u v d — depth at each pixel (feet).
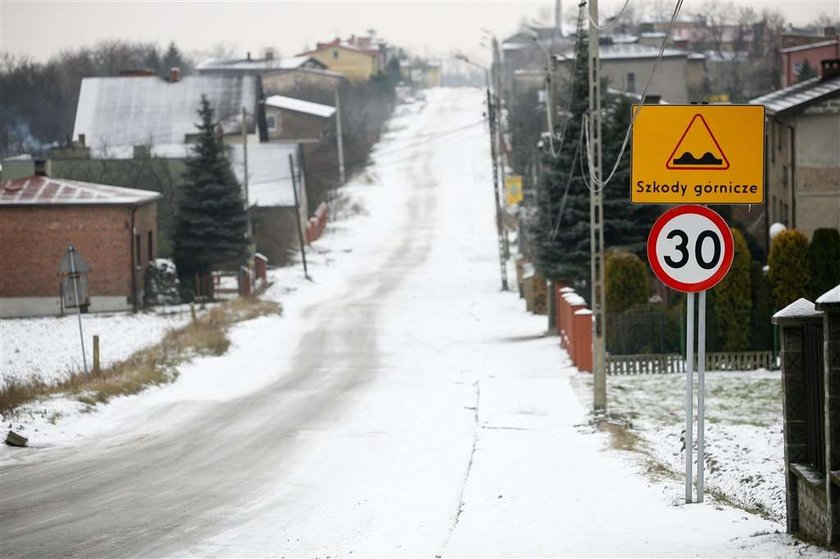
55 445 103.09
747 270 150.00
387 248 395.55
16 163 368.27
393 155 612.29
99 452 98.02
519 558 52.21
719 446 89.10
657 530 57.06
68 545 61.62
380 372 160.56
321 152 519.60
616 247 200.23
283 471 85.87
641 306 154.51
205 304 277.23
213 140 300.61
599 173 114.73
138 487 80.02
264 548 60.29
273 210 367.25
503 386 135.54
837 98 195.72
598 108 116.26
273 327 224.94
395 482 80.33
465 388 139.13
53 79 634.02
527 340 195.83
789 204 201.87
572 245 203.41
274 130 517.14
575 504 66.85
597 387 111.65
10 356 191.72
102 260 262.06
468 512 66.23
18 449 100.63
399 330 217.97
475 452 90.63
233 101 448.24
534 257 213.05
